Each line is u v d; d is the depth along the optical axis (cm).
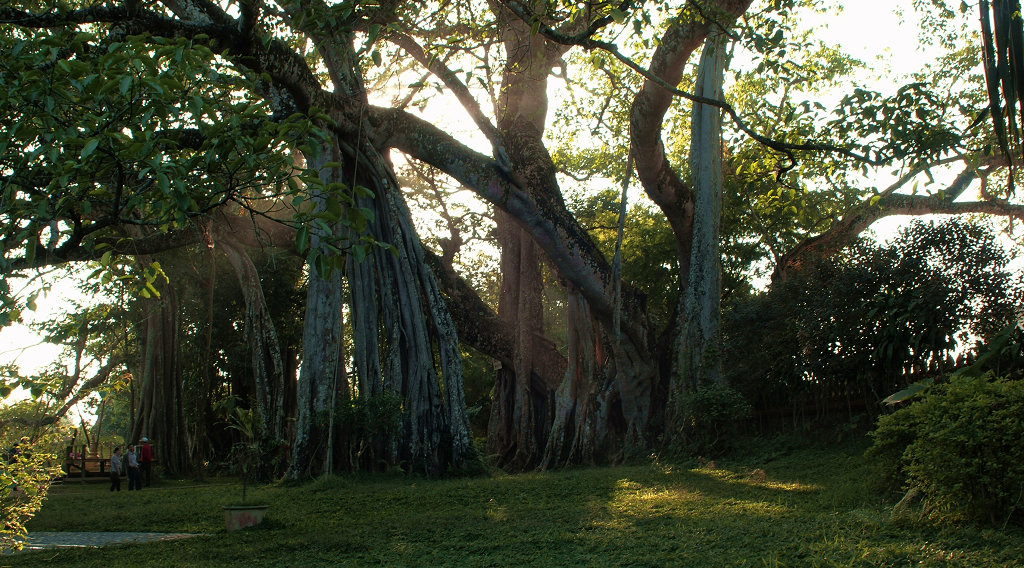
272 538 888
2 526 745
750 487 1135
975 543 598
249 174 584
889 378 1539
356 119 1792
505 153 1978
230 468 3127
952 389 719
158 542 906
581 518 893
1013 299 1458
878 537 643
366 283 1859
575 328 2298
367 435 1756
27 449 762
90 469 2733
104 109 584
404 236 1892
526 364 2433
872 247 1652
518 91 2206
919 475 695
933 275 1502
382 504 1225
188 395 3266
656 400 2167
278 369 2281
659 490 1166
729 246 2730
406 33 1214
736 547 646
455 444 1834
